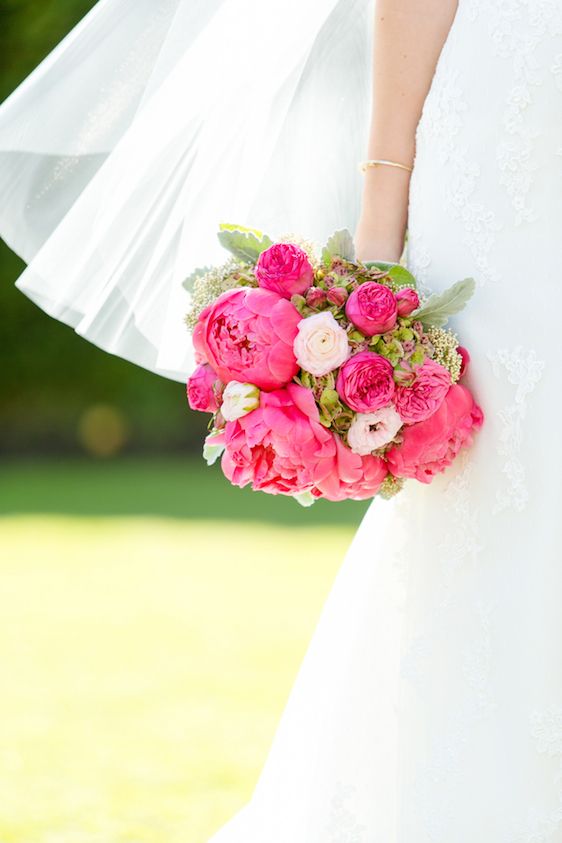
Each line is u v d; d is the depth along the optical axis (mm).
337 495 2250
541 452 2275
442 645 2340
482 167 2342
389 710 2424
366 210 2535
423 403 2209
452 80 2383
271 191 2900
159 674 5848
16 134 3018
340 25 2875
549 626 2254
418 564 2389
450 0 2469
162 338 2902
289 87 2883
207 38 2877
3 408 18672
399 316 2258
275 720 5051
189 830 3723
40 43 15664
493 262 2332
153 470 17234
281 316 2180
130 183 2898
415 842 2318
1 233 3039
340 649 2527
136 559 9211
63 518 11602
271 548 9734
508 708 2271
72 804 3990
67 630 6836
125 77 3041
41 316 18016
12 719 5098
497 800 2264
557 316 2283
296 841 2484
